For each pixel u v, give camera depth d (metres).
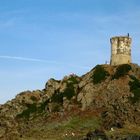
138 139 142.62
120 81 194.12
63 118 179.62
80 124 173.12
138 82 193.62
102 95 188.50
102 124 171.25
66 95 194.75
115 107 180.00
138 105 179.75
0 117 196.38
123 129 164.00
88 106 185.38
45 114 189.25
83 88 193.50
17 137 169.88
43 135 166.50
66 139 155.12
